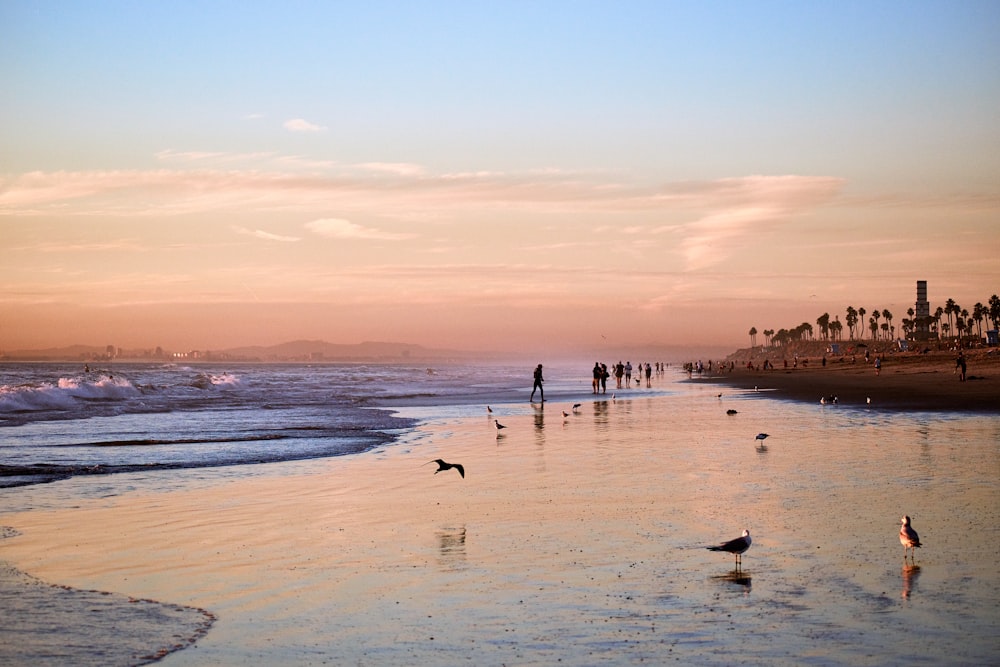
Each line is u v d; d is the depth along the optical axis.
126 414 39.41
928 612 8.41
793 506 14.20
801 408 41.34
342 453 23.39
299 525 13.20
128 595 9.31
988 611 8.42
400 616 8.52
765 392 61.47
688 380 105.56
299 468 20.17
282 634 8.00
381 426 32.81
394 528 12.90
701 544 11.56
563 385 85.38
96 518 13.84
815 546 11.27
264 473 19.30
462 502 15.16
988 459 19.91
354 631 8.07
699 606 8.72
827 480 17.00
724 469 19.02
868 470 18.33
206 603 9.02
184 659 7.32
